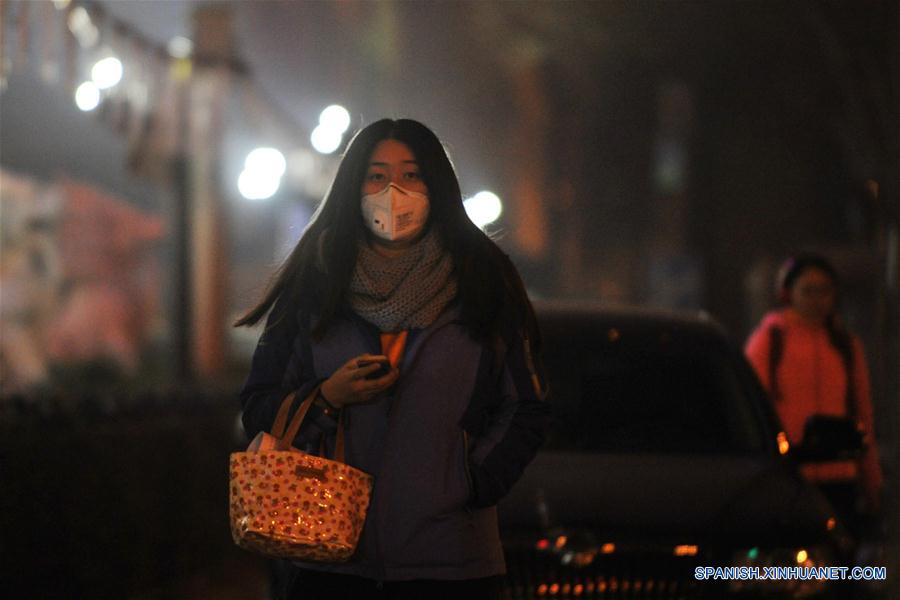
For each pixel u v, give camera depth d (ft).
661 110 345.31
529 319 40.09
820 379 71.97
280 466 35.94
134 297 135.23
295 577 38.65
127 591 82.64
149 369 140.15
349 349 38.11
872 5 140.36
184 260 134.51
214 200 132.67
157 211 162.71
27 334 124.36
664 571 52.80
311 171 137.39
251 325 40.14
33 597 68.33
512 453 38.01
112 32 98.27
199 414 103.55
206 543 101.35
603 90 337.72
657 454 61.16
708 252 307.99
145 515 86.58
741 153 301.02
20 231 125.49
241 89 118.93
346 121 128.36
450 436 37.78
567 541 52.39
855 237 254.06
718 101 282.56
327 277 38.45
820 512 55.83
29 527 68.13
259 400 38.47
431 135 39.81
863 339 225.56
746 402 64.95
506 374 38.81
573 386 65.05
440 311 38.19
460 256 38.81
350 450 37.70
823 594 53.47
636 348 67.26
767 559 53.31
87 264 129.49
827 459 62.18
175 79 110.83
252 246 181.68
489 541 38.34
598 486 56.49
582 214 371.15
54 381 126.21
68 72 87.40
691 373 66.08
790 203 299.99
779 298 74.02
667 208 354.13
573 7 281.74
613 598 52.47
